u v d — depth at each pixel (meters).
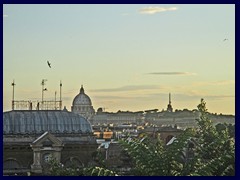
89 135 96.88
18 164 90.25
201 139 48.69
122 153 51.34
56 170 49.53
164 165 40.75
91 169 40.34
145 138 45.25
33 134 98.50
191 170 40.91
